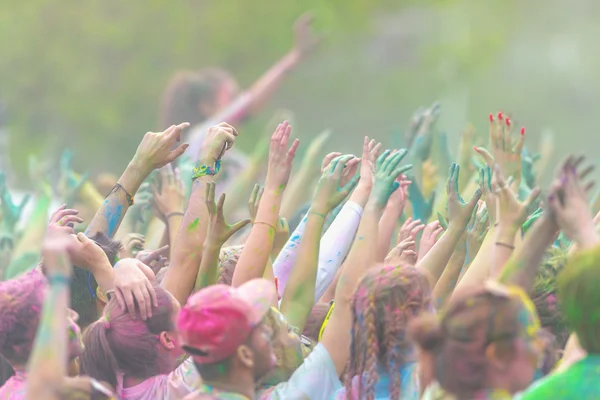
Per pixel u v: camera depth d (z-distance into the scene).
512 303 5.49
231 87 18.52
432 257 7.84
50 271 5.59
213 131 8.55
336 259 8.11
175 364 7.54
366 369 6.34
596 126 68.56
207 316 5.96
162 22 45.56
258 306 6.09
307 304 7.61
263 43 48.06
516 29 65.81
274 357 6.21
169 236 10.26
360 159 8.59
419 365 6.30
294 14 48.50
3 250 12.41
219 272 8.40
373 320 6.30
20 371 6.71
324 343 6.97
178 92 18.17
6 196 12.88
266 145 15.51
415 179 11.04
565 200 6.02
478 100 62.44
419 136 11.75
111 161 45.94
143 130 45.91
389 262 7.50
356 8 51.97
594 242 5.86
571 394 5.43
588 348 5.54
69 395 5.59
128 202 8.63
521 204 6.86
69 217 8.16
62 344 5.56
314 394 6.68
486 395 5.45
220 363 6.00
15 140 42.78
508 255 6.76
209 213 7.82
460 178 11.92
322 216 7.76
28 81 44.16
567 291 5.56
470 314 5.46
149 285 7.17
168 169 10.50
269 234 7.83
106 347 7.03
